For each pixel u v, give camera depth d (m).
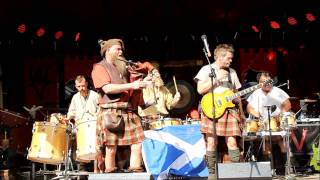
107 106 6.00
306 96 12.73
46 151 7.98
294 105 12.09
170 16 13.05
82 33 13.03
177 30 13.26
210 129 6.49
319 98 11.00
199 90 6.65
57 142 8.08
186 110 11.71
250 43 13.05
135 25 13.17
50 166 10.88
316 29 12.78
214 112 6.23
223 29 13.16
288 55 12.93
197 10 12.92
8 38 12.61
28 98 12.70
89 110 9.34
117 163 6.36
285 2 12.66
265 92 8.98
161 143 7.20
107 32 13.16
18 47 12.73
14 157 9.80
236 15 12.95
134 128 6.05
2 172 9.24
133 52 13.51
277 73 12.92
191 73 13.41
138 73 6.36
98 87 6.00
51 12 12.58
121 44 6.25
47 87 12.81
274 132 8.44
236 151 6.41
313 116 10.53
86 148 7.58
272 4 12.69
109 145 5.94
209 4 12.77
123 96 6.04
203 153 7.27
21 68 12.77
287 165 8.32
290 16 12.79
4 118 9.80
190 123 8.74
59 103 12.77
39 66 12.84
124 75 6.17
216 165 6.07
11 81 12.65
